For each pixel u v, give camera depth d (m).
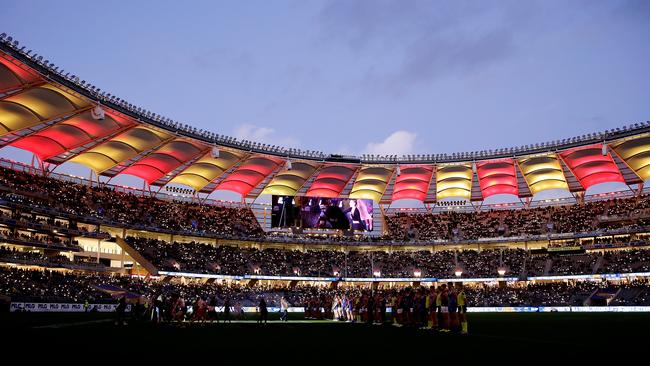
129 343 22.00
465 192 100.25
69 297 60.00
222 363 15.48
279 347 20.88
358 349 19.91
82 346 20.12
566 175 88.75
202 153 77.00
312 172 90.19
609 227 91.75
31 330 29.00
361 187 97.50
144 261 77.62
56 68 50.81
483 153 85.06
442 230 105.50
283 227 88.31
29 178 71.56
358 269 97.94
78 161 73.19
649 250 85.62
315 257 100.19
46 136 63.31
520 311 80.06
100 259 78.81
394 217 110.56
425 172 92.38
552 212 101.06
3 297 52.19
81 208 75.25
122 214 82.12
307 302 62.03
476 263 97.38
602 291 80.62
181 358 16.72
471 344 21.95
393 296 43.00
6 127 57.97
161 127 66.75
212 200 100.81
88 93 55.41
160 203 92.12
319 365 15.03
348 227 90.94
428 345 21.52
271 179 90.56
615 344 21.77
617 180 86.50
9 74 49.09
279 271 92.56
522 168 87.81
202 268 84.19
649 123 70.06
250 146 79.12
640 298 74.69
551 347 20.44
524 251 97.00
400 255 103.06
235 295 80.19
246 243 98.56
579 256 91.06
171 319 42.69
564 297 81.88
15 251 63.72
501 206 107.25
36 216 68.75
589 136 75.75
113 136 66.25
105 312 60.16
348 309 50.50
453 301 30.95
